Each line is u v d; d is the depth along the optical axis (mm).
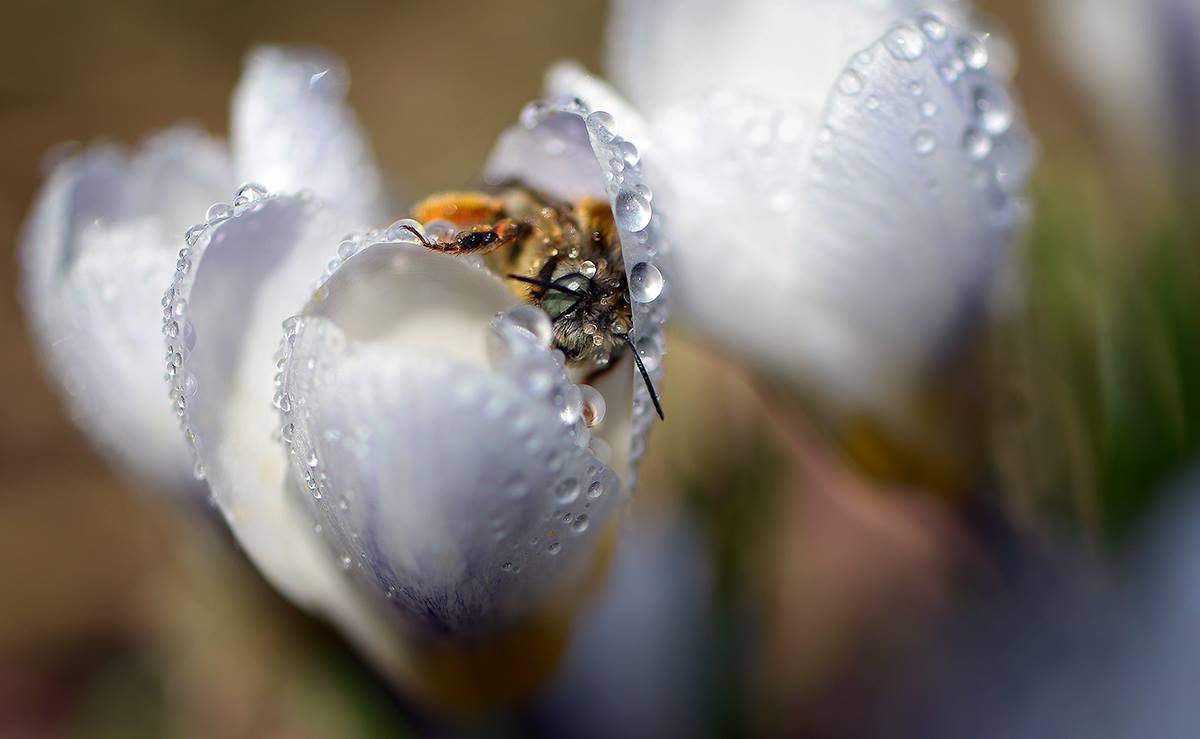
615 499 148
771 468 197
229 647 259
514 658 161
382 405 141
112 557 350
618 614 197
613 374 152
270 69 171
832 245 167
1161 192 199
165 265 164
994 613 187
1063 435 191
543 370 142
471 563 148
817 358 172
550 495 145
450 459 142
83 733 301
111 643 332
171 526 185
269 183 167
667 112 168
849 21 174
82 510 362
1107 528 186
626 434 152
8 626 335
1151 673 176
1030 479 189
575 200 155
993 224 169
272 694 257
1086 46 204
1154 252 195
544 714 189
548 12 497
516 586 154
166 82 473
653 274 147
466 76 478
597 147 145
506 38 492
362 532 147
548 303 152
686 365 225
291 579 158
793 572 271
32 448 375
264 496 156
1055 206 209
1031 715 185
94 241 167
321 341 143
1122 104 202
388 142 451
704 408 217
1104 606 182
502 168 157
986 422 177
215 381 153
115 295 164
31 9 476
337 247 151
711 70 178
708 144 167
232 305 152
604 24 491
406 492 143
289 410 146
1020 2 444
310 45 495
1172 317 190
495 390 141
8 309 406
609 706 193
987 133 167
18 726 318
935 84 163
